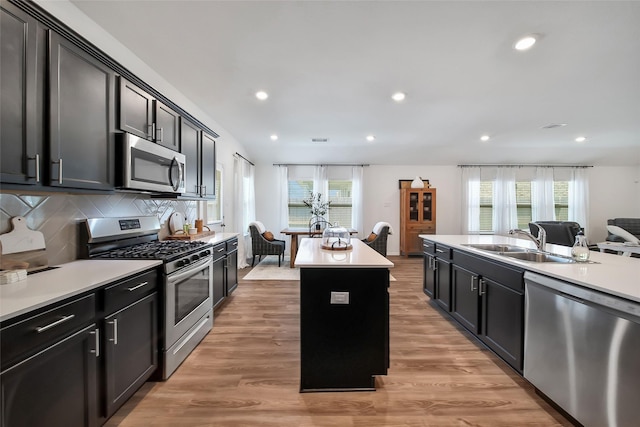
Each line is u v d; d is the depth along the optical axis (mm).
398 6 1729
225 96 3146
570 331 1496
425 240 3547
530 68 2498
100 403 1381
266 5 1728
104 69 1754
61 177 1439
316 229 5824
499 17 1825
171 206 3229
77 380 1247
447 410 1648
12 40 1208
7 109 1189
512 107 3486
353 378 1840
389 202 6852
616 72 2570
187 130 2887
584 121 4078
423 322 2896
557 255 2193
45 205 1667
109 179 1801
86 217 1973
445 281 2975
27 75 1272
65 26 1433
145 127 2172
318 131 4680
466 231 6754
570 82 2781
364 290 1850
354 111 3650
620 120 4035
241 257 5332
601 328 1341
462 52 2234
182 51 2232
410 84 2826
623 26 1902
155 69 2520
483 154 6316
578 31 1959
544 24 1892
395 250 6836
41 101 1344
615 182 6883
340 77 2674
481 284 2316
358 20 1859
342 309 1844
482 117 3902
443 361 2176
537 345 1713
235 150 5207
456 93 3057
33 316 1047
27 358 1027
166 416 1585
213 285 2855
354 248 2555
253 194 6500
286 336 2578
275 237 6734
